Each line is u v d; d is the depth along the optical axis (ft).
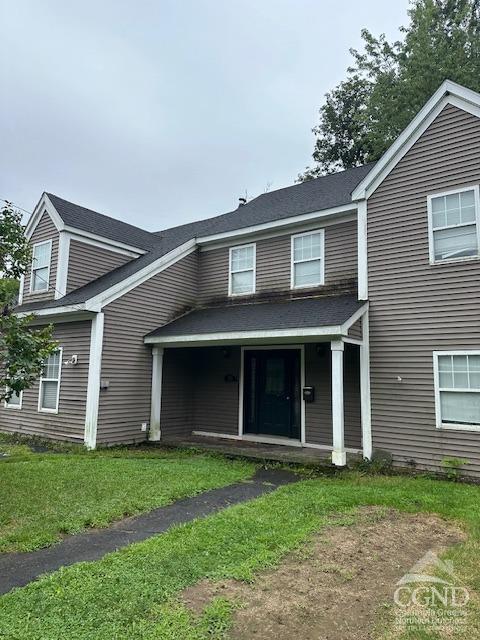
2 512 15.69
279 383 33.63
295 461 25.62
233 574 10.86
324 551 12.58
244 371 35.65
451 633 8.55
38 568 11.35
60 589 9.98
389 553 12.53
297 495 18.62
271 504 17.16
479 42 57.52
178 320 36.52
